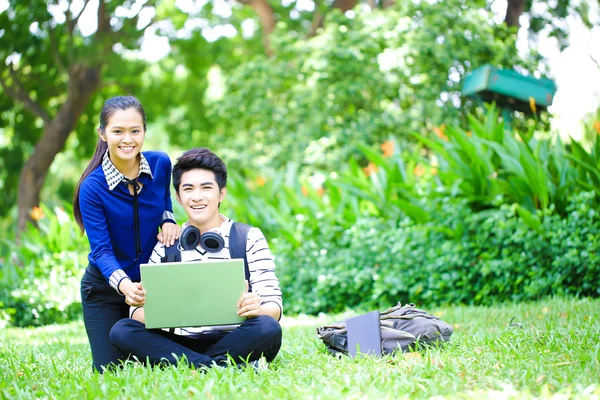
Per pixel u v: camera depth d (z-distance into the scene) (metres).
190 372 2.97
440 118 10.27
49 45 15.83
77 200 3.33
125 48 15.72
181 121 18.61
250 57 17.38
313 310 6.88
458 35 10.30
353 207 7.28
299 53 12.16
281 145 11.87
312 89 11.52
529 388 2.57
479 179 6.54
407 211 6.67
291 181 8.34
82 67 15.55
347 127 11.06
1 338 5.61
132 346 3.18
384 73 10.89
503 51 10.33
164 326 3.11
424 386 2.65
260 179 8.92
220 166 3.35
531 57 10.82
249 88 12.34
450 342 3.58
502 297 6.19
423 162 7.19
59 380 3.11
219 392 2.66
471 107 10.55
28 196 15.45
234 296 3.12
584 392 2.39
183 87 17.95
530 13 12.65
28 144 18.27
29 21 14.87
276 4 17.11
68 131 15.76
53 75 16.34
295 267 7.10
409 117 10.69
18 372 3.37
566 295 5.75
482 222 6.34
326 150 11.01
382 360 3.16
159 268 3.06
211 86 20.42
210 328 3.35
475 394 2.45
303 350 3.71
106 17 15.55
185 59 16.95
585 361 2.93
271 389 2.66
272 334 3.17
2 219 18.80
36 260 8.17
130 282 3.11
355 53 10.76
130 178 3.29
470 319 4.91
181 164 3.32
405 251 6.46
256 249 3.36
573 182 6.36
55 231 8.08
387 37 10.79
